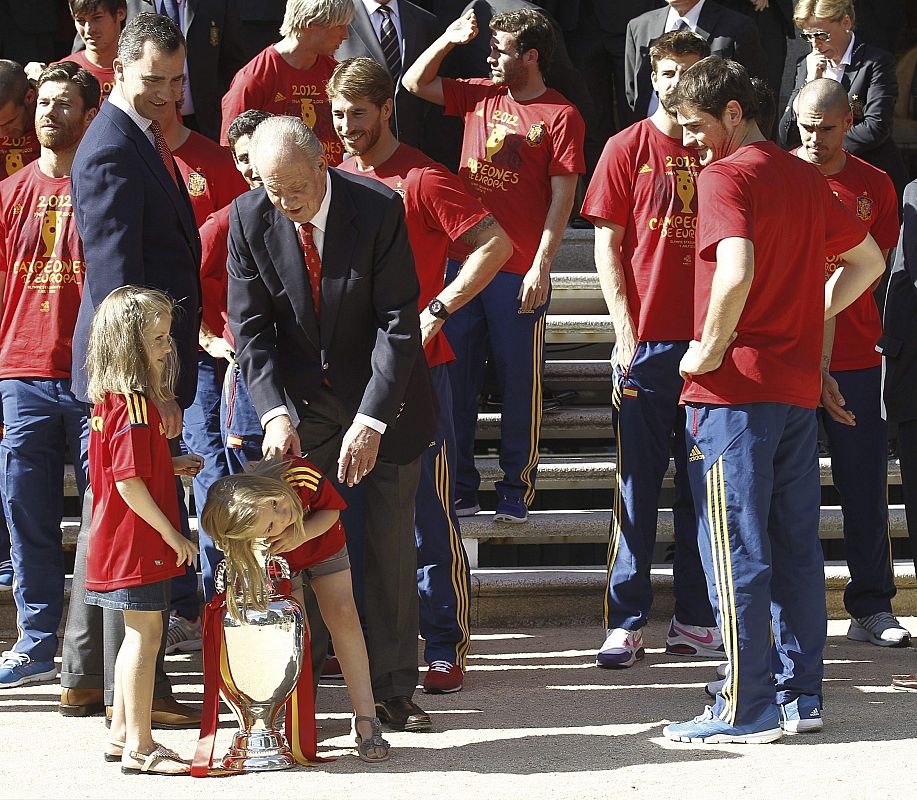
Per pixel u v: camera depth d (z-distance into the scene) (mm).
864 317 6531
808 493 5039
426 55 7137
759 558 4844
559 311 8969
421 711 5086
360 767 4605
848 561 6566
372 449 4652
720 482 4855
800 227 4805
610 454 8164
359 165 5641
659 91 6055
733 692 4883
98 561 4598
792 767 4586
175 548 4609
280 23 9289
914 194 5953
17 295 5910
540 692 5645
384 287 4793
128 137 5027
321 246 4746
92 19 6945
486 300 6945
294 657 4547
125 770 4574
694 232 6066
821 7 7457
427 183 5449
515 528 7098
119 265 4902
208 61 7855
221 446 6031
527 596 6945
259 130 4480
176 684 5781
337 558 4734
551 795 4289
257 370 4785
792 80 10672
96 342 4559
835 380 6500
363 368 4914
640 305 6121
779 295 4828
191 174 6355
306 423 4961
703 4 7875
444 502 5742
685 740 4875
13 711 5445
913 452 6168
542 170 6984
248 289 4832
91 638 5309
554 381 8336
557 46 7895
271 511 4430
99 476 4621
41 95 5836
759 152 4832
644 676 5906
